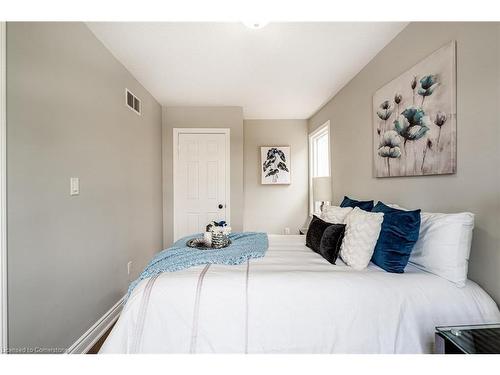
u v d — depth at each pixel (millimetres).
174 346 1165
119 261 2299
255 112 4031
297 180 4426
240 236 2338
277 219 4418
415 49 1736
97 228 1938
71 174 1641
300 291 1229
